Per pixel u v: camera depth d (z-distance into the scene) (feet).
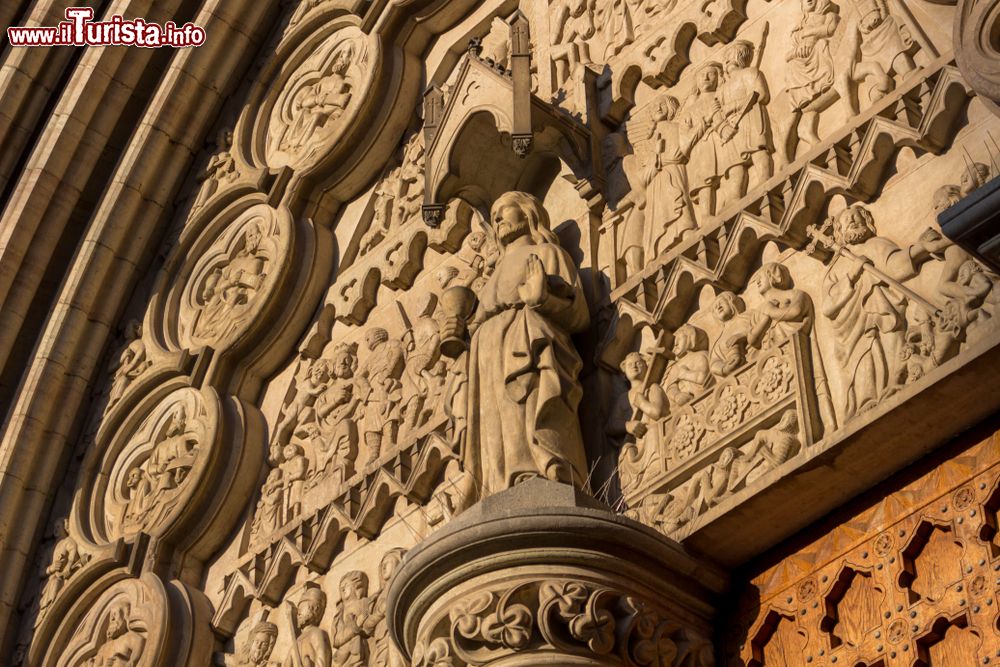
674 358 32.53
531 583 28.43
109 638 43.11
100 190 51.83
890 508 28.53
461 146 37.55
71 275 49.44
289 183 46.06
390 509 38.24
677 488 30.91
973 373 26.73
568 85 38.78
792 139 32.65
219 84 50.90
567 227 36.37
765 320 30.86
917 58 30.73
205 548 43.09
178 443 44.83
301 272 44.70
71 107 50.78
